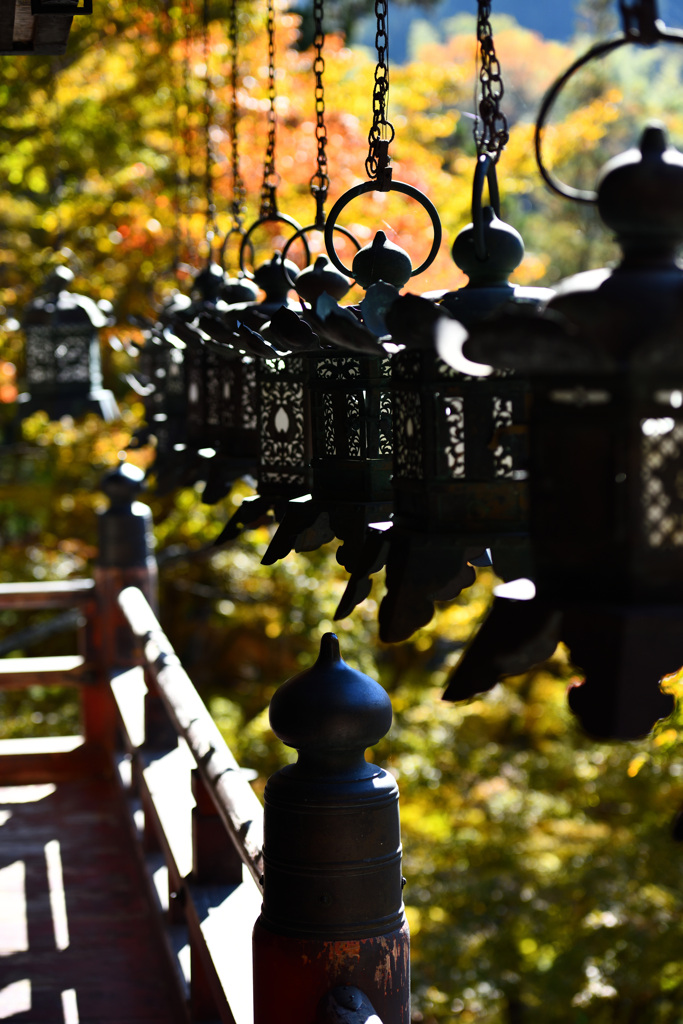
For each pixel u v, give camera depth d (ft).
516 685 34.42
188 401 8.93
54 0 7.47
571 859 27.32
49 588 16.05
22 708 34.42
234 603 30.68
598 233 49.29
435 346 3.50
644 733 3.13
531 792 30.12
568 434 3.26
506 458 4.16
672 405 3.14
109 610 15.78
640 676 3.13
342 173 22.17
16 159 26.84
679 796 27.27
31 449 31.09
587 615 3.20
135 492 16.06
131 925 11.51
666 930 24.64
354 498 5.45
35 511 34.88
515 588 3.57
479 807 29.01
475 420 4.16
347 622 26.30
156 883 11.13
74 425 28.71
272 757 25.46
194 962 8.43
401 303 3.84
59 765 16.12
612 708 3.11
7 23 7.87
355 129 22.86
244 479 8.91
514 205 50.78
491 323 3.15
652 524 3.17
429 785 27.63
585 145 30.66
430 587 4.21
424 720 29.01
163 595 35.86
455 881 26.86
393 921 5.30
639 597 3.20
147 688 12.33
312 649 30.37
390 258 5.45
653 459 3.16
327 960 5.18
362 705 5.24
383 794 5.28
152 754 12.16
